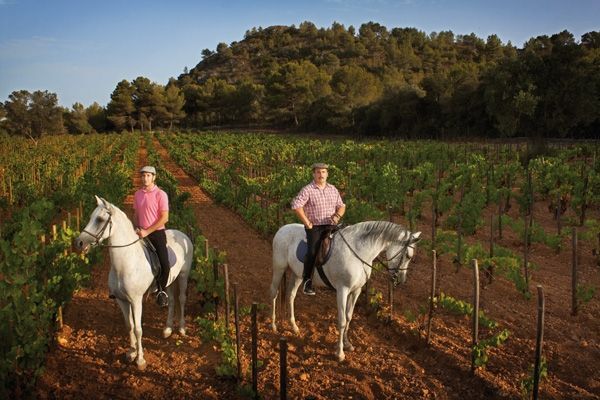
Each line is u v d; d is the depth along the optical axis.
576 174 16.89
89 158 31.09
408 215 12.51
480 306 8.48
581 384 6.11
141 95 101.44
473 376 6.16
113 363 6.41
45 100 89.56
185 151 39.03
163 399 5.68
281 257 7.04
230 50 197.75
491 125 51.84
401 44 161.38
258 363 5.99
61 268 7.18
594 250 10.97
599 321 7.83
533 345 7.02
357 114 69.00
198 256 8.12
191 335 7.25
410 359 6.64
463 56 154.62
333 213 6.56
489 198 16.80
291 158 30.45
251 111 98.19
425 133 57.91
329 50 169.50
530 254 11.58
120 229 5.82
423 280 9.77
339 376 6.17
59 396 5.72
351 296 6.65
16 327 5.75
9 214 16.08
